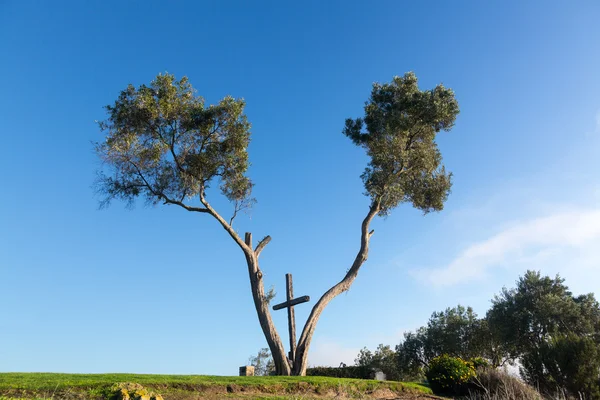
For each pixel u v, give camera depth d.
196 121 19.62
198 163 19.41
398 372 36.88
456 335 35.06
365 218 21.97
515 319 32.53
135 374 12.79
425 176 24.22
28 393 9.48
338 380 14.81
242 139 19.84
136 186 19.47
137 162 19.45
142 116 18.86
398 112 22.23
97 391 9.76
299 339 18.64
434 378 16.91
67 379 10.80
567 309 31.70
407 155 22.41
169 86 19.22
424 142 23.73
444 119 23.17
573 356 17.44
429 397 15.16
